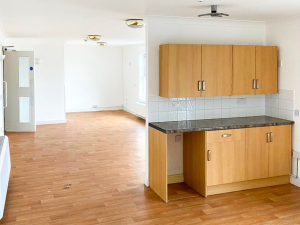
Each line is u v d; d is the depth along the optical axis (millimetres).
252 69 4516
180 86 4168
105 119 10289
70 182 4645
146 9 3895
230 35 4723
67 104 11758
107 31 6461
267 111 5023
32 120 8234
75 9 3996
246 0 3395
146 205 3859
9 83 8055
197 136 4230
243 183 4344
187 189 4418
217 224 3363
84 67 11812
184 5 3648
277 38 4688
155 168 4227
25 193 4227
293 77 4461
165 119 4523
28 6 3855
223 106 4828
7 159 4277
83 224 3377
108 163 5578
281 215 3570
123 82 12344
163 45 4207
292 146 4555
